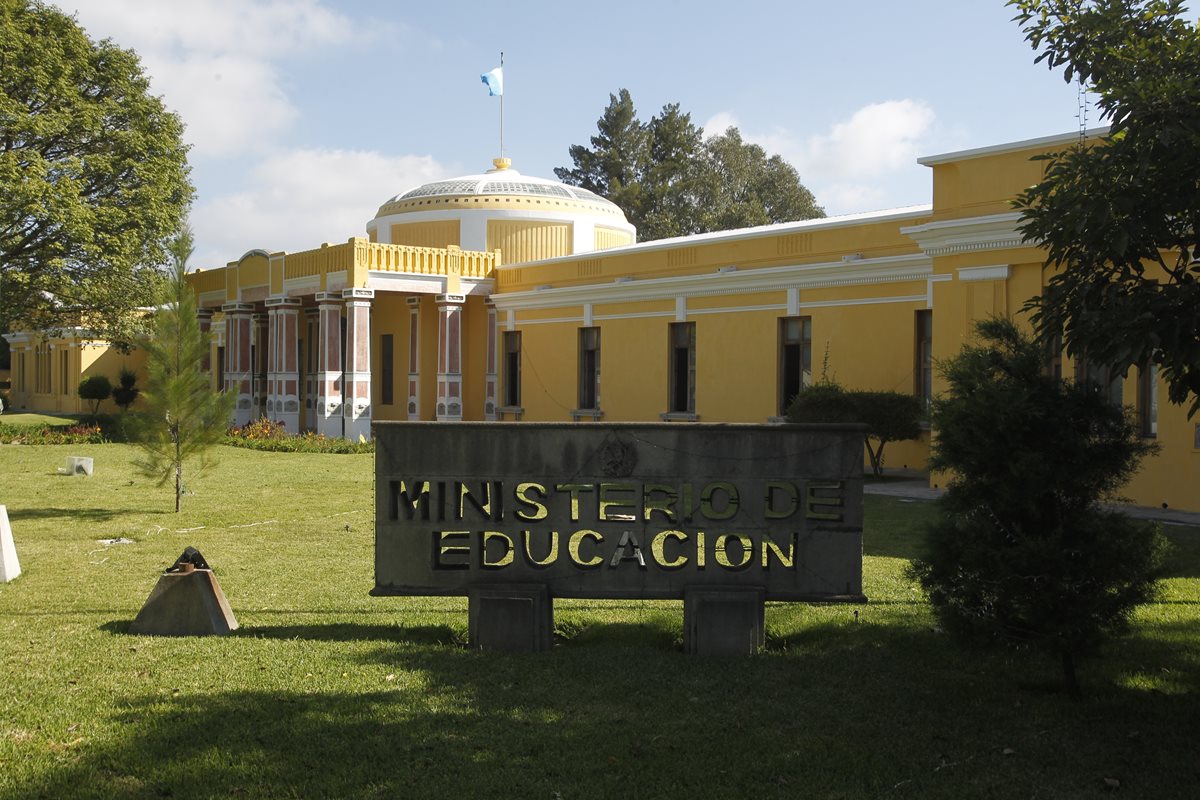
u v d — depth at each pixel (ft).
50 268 95.04
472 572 22.31
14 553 30.78
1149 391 45.93
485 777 15.15
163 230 99.66
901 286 63.67
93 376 154.61
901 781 15.15
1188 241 18.10
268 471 66.23
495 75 123.44
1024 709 18.30
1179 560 32.42
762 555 22.59
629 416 84.17
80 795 14.51
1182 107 16.76
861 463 21.79
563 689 19.20
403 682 19.61
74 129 95.76
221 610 23.88
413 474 22.48
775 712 18.02
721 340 75.87
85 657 21.36
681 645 22.44
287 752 16.08
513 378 99.45
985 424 18.72
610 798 14.48
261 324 120.06
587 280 88.79
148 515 44.91
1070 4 19.10
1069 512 18.70
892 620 24.59
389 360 111.24
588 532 22.30
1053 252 18.93
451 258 98.48
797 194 200.44
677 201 189.06
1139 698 19.01
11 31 89.56
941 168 53.01
